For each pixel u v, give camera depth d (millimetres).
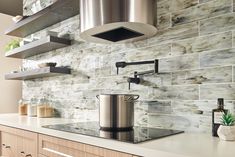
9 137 1869
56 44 2186
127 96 1396
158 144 1014
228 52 1255
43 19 2260
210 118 1302
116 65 1694
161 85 1528
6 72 3328
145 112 1600
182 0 1461
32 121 1911
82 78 2105
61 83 2342
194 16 1401
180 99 1434
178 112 1438
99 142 1115
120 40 1701
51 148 1425
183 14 1451
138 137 1146
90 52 2043
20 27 2484
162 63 1530
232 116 1168
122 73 1763
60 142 1351
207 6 1352
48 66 2232
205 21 1354
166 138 1164
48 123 1769
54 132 1391
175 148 935
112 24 1366
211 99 1304
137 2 1348
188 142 1062
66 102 2268
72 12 2098
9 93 3354
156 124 1535
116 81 1804
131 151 980
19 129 1741
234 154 840
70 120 2033
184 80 1422
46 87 2539
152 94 1570
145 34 1564
